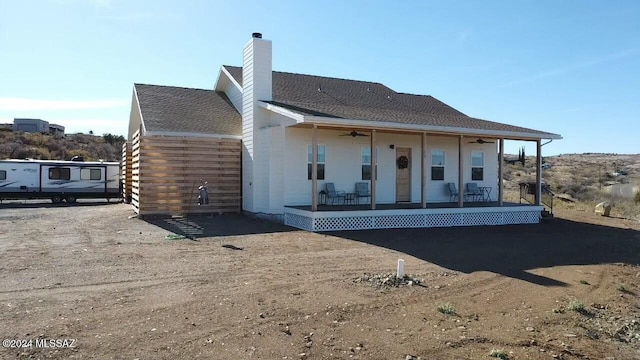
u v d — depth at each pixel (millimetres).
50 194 24406
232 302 6305
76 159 27641
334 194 16281
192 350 4707
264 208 15852
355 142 17078
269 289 6992
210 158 16500
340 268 8570
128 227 13523
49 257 9125
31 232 12531
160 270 8125
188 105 19219
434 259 9695
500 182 16891
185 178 16109
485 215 16438
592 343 5547
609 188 27906
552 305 6840
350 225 14031
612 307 7012
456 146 19250
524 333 5645
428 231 14125
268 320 5629
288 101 16469
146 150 15547
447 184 19031
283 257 9484
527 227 15906
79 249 10023
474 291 7320
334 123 13242
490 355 4906
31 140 46438
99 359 4438
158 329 5242
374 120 13906
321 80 21531
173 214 15898
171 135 15922
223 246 10609
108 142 54906
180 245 10641
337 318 5789
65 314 5688
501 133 16250
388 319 5844
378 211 14422
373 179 14422
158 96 19453
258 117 16047
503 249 11188
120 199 26844
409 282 7602
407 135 18156
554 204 24141
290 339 5070
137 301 6270
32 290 6723
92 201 26641
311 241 11562
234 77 19562
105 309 5906
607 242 12852
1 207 21578
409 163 18250
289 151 15734
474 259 9828
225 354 4633
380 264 9008
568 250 11398
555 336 5648
